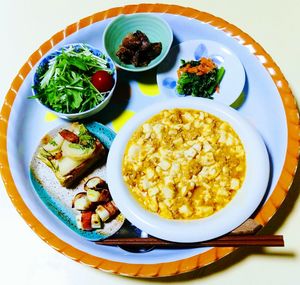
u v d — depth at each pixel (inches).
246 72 18.7
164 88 18.9
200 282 15.8
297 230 16.2
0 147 18.1
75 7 21.6
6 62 20.9
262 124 17.9
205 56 19.3
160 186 16.4
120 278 16.2
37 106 19.3
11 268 17.0
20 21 21.6
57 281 16.5
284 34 19.7
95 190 16.8
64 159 17.2
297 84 18.7
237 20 20.2
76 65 18.5
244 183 15.9
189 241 15.2
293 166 16.2
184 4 20.8
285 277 15.6
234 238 15.1
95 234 16.4
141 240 15.7
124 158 16.9
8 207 18.1
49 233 16.2
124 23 19.4
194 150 16.7
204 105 17.3
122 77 19.5
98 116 19.0
